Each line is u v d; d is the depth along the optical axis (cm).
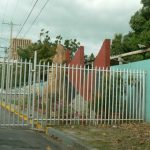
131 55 2470
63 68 1562
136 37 2808
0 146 1131
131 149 1114
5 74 1473
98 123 1603
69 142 1235
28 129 1479
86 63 2498
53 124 1525
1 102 1479
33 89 1496
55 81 1536
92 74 1617
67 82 1591
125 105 1677
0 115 1477
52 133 1388
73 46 4534
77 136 1297
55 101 1535
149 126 1560
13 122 1485
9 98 1503
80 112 1585
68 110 1584
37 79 1525
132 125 1578
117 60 2348
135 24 2820
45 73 1589
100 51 2067
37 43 4491
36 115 1565
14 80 1508
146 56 2394
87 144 1166
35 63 1500
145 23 2753
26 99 1586
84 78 1598
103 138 1276
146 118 1691
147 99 1689
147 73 1702
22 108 1587
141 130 1451
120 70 1672
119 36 3066
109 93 1625
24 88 1497
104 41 2031
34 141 1255
